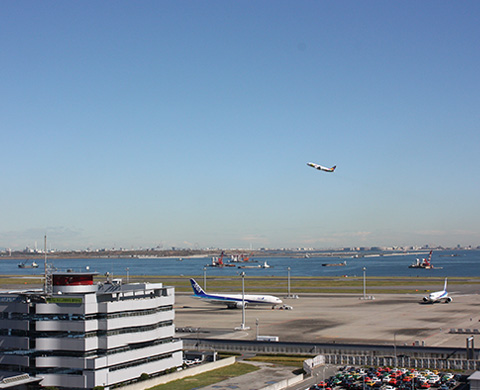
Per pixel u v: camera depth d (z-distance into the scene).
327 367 126.81
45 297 109.00
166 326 121.31
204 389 107.62
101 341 106.75
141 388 107.56
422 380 107.44
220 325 193.38
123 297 114.69
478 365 121.62
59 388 104.75
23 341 107.12
